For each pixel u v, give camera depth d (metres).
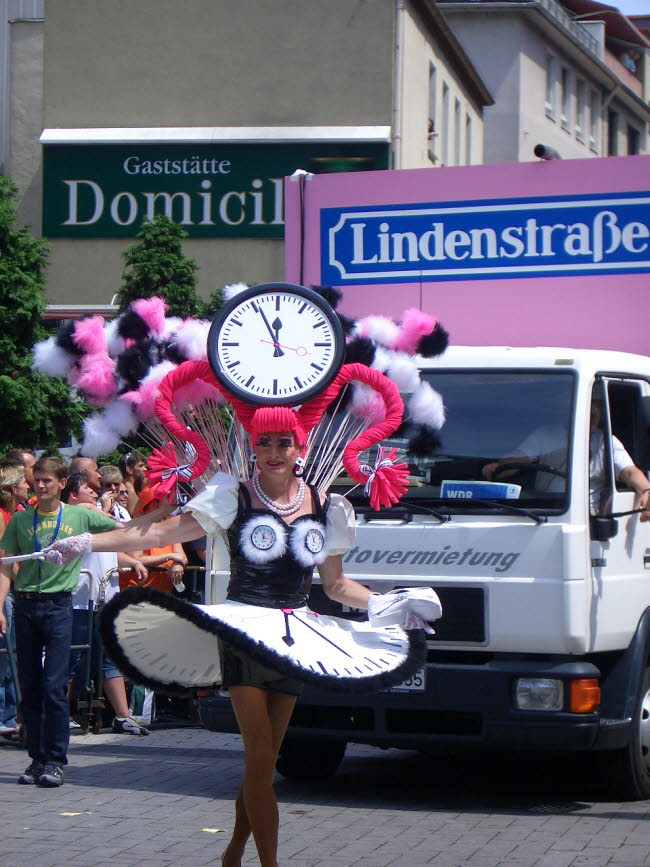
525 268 13.96
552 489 11.60
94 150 44.00
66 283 43.97
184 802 12.22
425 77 45.91
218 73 43.81
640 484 12.18
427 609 8.26
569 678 11.35
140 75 44.22
